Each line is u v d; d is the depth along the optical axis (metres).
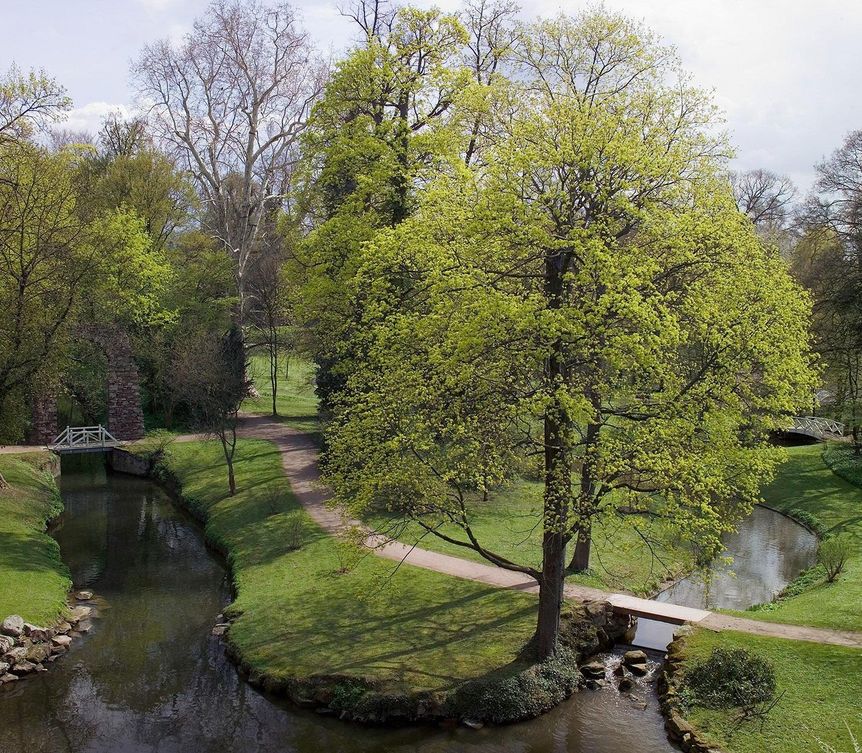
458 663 17.42
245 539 27.78
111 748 15.67
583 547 23.34
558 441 16.64
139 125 54.44
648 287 16.05
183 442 44.72
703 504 15.19
